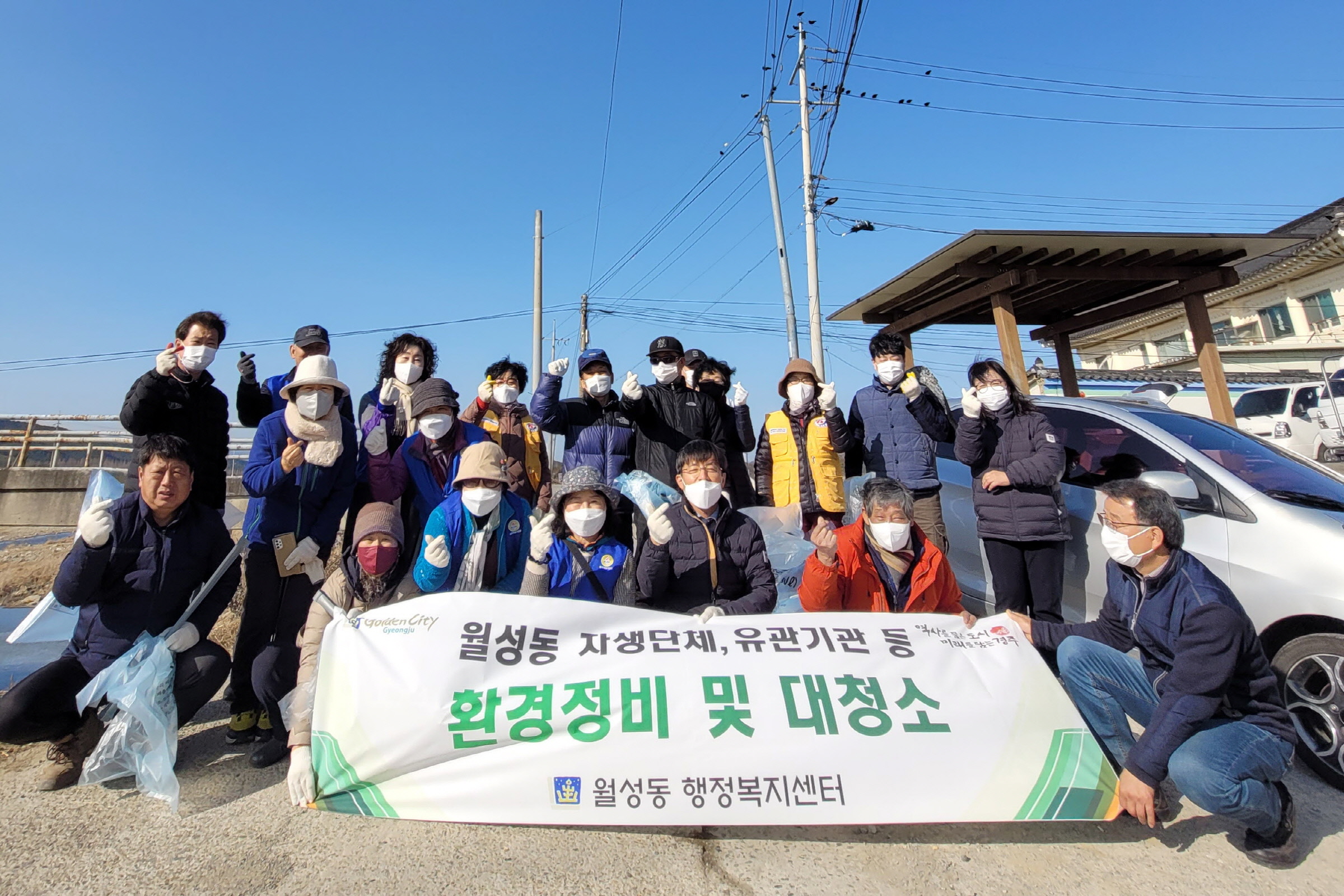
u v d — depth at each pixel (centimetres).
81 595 269
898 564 317
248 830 240
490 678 248
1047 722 250
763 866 224
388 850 228
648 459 464
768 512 429
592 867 221
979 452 377
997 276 697
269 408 398
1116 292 771
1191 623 238
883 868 224
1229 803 220
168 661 277
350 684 249
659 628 267
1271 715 237
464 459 300
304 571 316
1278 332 1964
